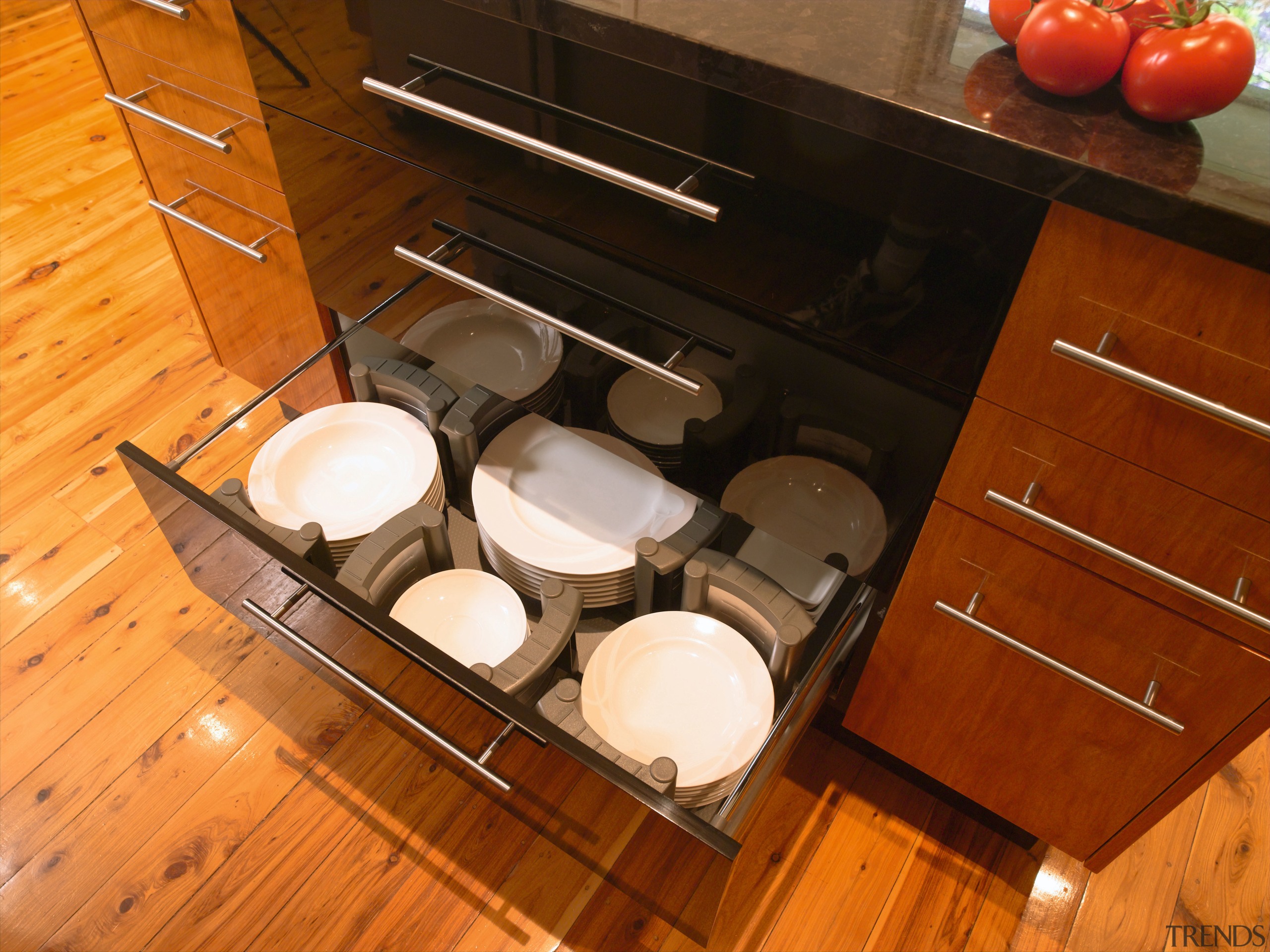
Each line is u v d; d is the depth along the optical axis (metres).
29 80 2.26
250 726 1.24
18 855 1.13
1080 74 0.60
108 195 1.97
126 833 1.15
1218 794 1.21
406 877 1.13
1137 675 0.84
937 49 0.68
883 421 0.82
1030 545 0.81
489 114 0.84
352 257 1.12
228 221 1.24
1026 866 1.16
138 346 1.67
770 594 0.96
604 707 0.96
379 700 0.97
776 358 0.84
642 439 1.02
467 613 1.06
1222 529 0.71
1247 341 0.61
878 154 0.66
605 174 0.76
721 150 0.73
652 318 0.89
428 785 1.19
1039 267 0.65
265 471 1.09
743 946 1.09
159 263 1.83
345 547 1.07
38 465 1.50
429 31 0.82
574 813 0.90
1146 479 0.71
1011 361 0.71
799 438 0.89
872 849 1.16
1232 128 0.62
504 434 1.17
